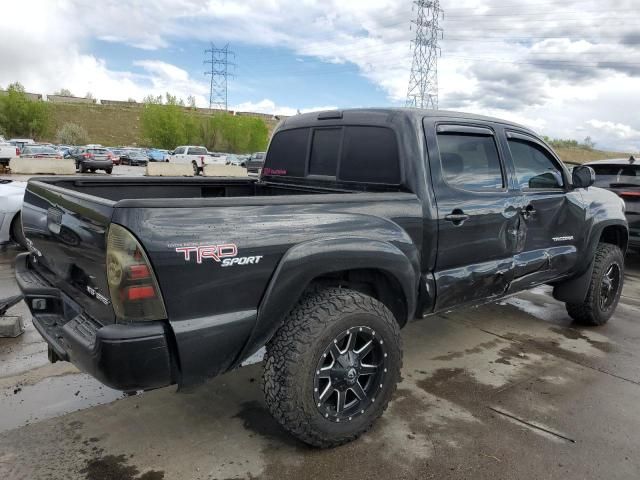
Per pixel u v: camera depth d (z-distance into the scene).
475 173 3.49
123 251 2.12
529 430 3.04
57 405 3.25
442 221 3.18
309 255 2.54
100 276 2.32
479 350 4.30
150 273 2.15
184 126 78.38
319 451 2.77
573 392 3.55
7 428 2.96
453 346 4.38
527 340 4.57
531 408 3.31
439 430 3.01
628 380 3.79
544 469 2.67
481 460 2.73
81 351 2.29
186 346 2.26
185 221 2.24
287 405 2.53
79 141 76.50
